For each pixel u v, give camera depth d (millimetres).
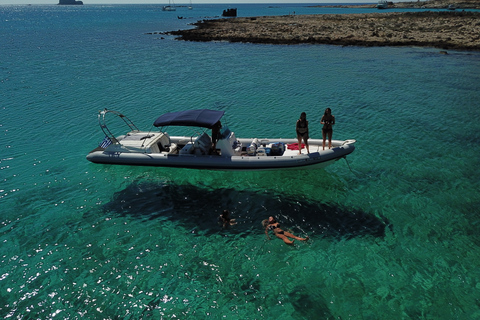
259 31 57000
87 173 12516
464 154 13367
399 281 7293
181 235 8992
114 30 69562
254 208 10211
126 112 19281
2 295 7035
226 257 8117
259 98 21812
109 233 9094
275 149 12125
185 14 144500
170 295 7039
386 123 17062
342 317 6461
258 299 6914
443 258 7934
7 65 32344
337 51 39906
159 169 12766
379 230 9008
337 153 11445
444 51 36656
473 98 20875
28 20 115375
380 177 11797
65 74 28875
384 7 155250
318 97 21906
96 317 6520
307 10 177000
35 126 17156
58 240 8805
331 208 10102
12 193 11055
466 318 6387
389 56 35938
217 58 37000
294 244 8492
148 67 32156
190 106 20266
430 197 10469
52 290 7168
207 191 11281
